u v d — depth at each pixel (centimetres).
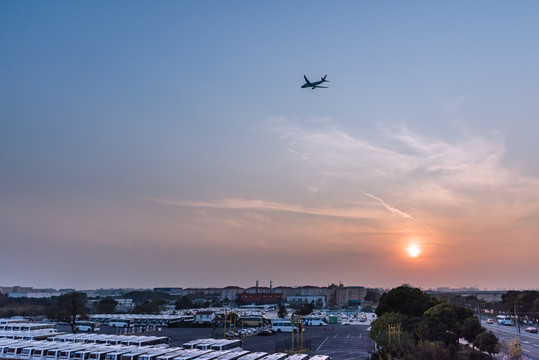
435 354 7456
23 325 13988
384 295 13938
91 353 8275
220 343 10075
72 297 19912
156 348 9025
